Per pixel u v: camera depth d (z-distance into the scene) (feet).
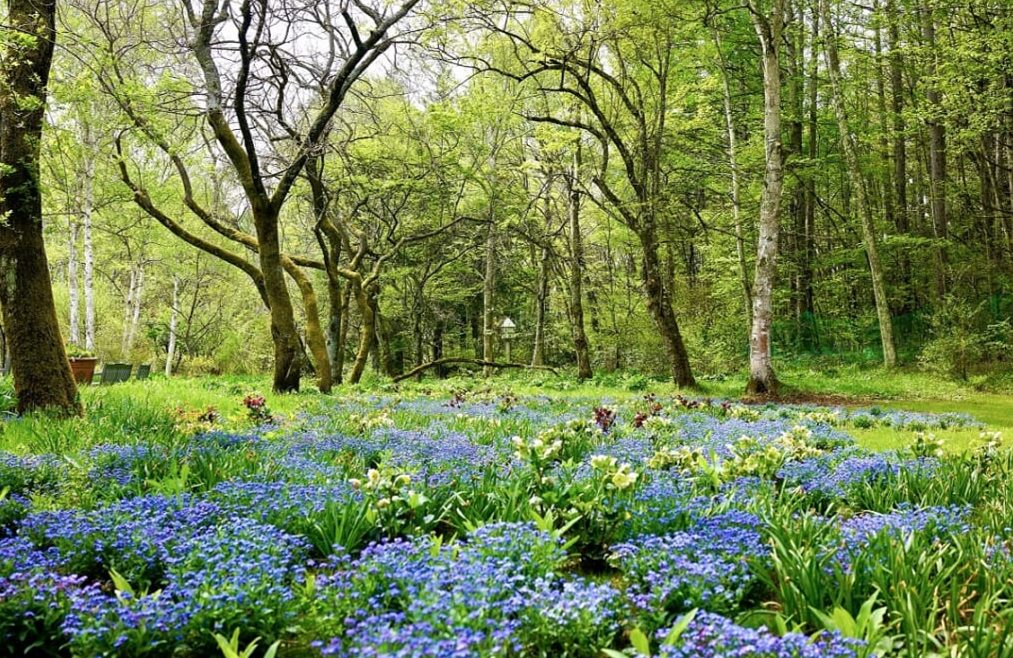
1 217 27.81
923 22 82.79
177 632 10.34
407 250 107.45
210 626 10.71
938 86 74.95
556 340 128.67
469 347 151.23
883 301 79.46
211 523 15.17
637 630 9.86
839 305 105.19
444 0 48.98
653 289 69.21
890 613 11.14
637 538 14.74
